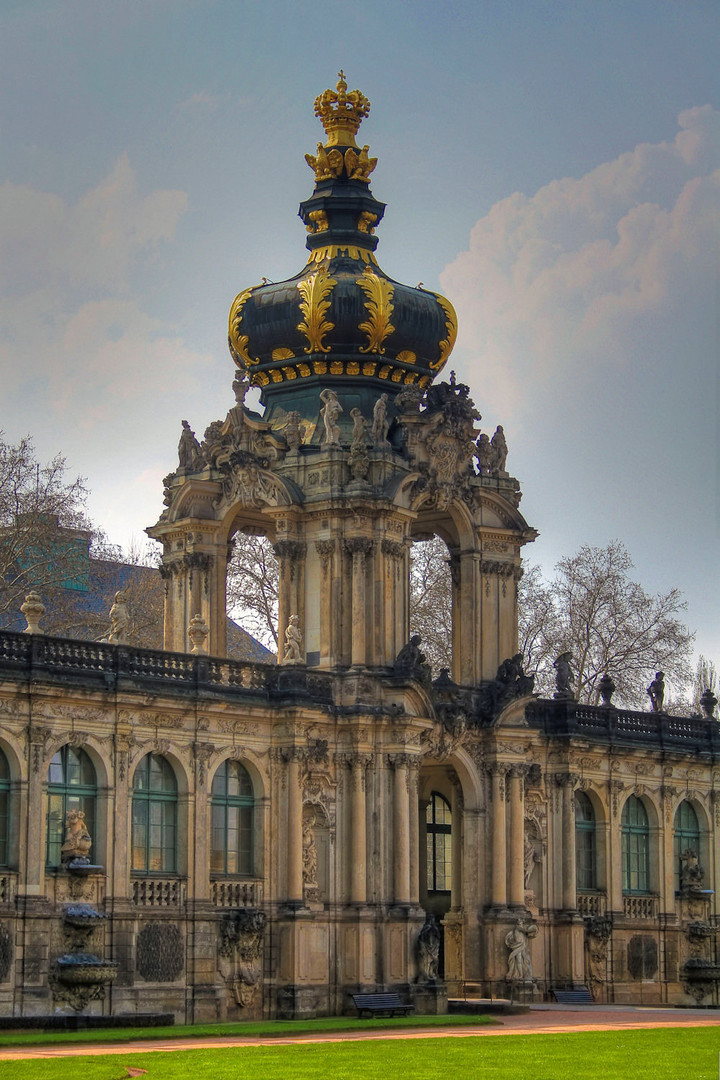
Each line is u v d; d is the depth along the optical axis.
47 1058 61.25
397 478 92.31
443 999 89.62
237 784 88.06
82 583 125.44
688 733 110.19
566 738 101.25
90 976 78.31
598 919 102.50
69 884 79.88
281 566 91.88
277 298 96.00
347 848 89.75
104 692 81.69
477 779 96.62
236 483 93.94
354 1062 60.75
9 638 79.50
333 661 90.81
